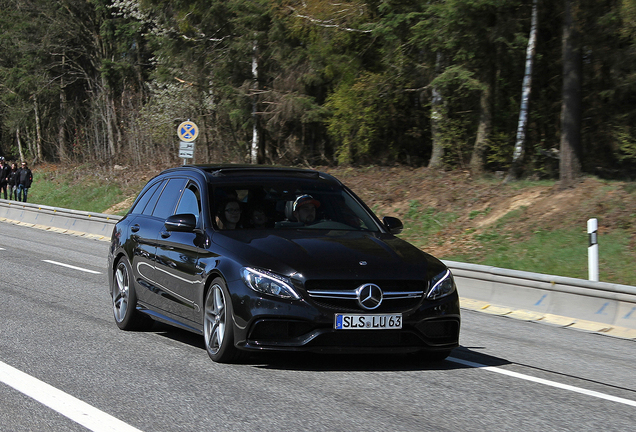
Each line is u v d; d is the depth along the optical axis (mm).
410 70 45125
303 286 10555
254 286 10734
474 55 39219
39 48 93438
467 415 9086
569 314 18297
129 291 14391
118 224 15844
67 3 92688
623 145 41531
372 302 10609
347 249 11352
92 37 96688
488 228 31234
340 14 45781
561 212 29750
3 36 95875
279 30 52625
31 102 99562
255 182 13336
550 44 43594
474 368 11961
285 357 12062
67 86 100938
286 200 13000
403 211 37156
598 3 34188
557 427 8734
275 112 54281
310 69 52188
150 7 61219
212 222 12344
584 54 39344
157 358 11852
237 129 65000
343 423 8539
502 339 15312
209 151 68750
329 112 51562
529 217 30594
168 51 60969
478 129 42406
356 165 51969
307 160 60969
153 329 14641
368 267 10852
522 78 44812
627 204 28391
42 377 10477
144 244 14078
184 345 13000
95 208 60531
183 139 39156
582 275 23844
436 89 42188
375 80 46969
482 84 38812
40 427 8203
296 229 12359
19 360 11523
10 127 105438
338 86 49625
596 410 9617
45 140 103938
